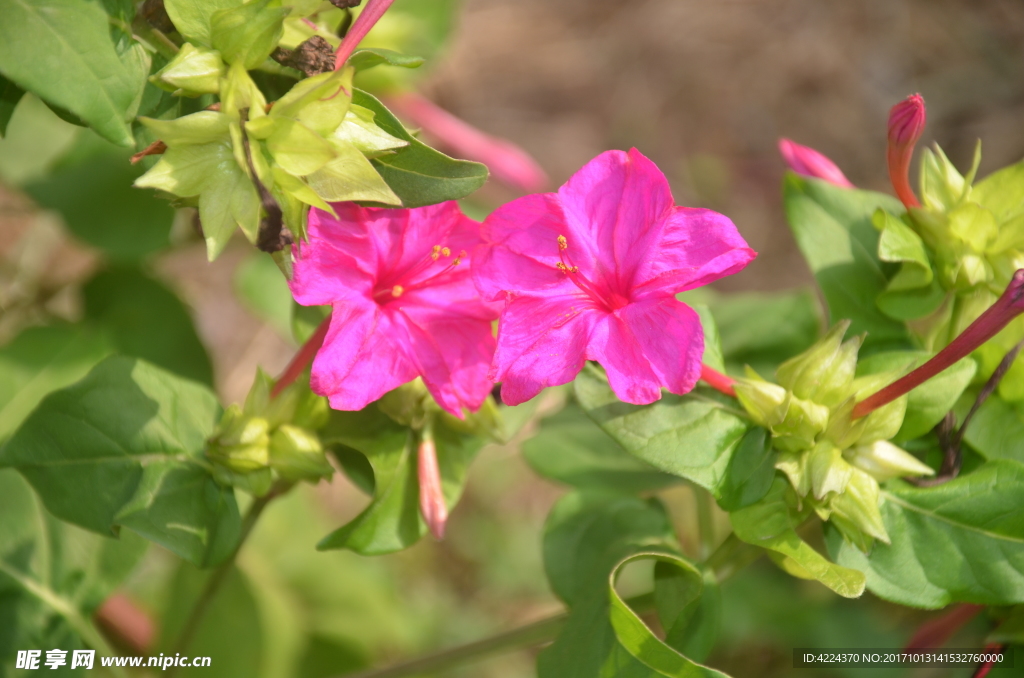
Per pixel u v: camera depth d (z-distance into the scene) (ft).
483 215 1.25
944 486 1.04
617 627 1.01
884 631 1.33
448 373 1.02
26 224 1.70
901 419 1.03
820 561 1.02
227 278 2.07
